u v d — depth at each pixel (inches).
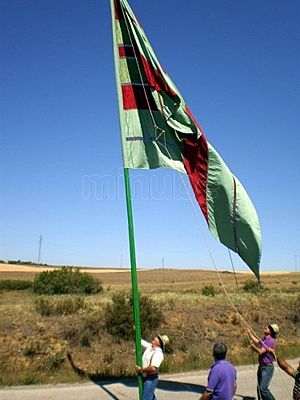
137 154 370.6
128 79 381.7
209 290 1507.1
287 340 1005.8
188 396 452.1
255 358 713.0
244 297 1290.6
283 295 1371.8
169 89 379.2
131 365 711.7
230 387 257.3
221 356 267.0
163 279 3430.1
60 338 800.3
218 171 372.2
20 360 699.4
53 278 1701.5
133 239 351.3
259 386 394.9
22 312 912.9
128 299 938.7
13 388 481.7
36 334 799.7
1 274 3351.4
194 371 587.5
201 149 376.8
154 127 379.9
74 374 573.3
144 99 381.4
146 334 862.5
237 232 367.2
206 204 371.2
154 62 381.4
